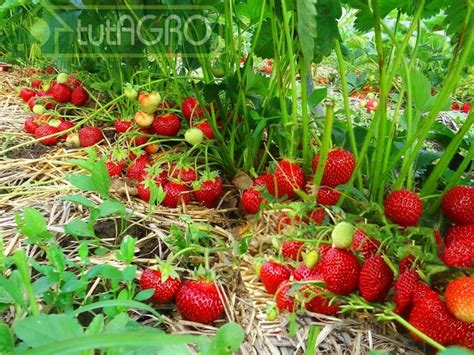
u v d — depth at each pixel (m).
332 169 0.37
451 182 0.39
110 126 0.69
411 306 0.29
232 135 0.53
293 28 0.41
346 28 1.19
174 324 0.33
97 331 0.23
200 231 0.39
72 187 0.50
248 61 0.51
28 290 0.25
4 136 0.65
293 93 0.41
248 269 0.38
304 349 0.31
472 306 0.26
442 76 0.80
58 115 0.65
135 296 0.33
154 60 0.70
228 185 0.53
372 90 1.00
